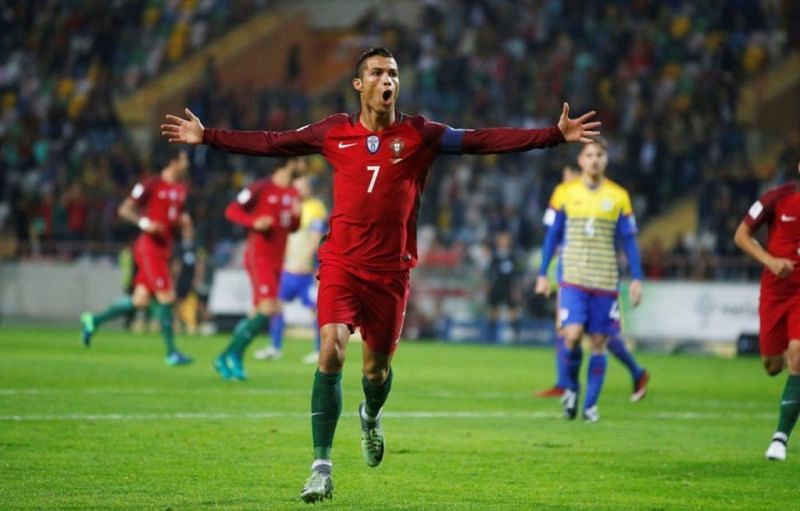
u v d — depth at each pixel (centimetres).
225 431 2755
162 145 8856
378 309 1981
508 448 2617
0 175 9044
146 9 10644
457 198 8150
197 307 7350
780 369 2698
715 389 4378
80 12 10469
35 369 4244
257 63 10525
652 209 8100
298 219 4150
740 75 8806
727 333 6706
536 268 7244
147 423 2859
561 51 9094
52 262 7869
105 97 9681
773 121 8800
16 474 2119
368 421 2091
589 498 2025
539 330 7156
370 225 1959
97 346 5625
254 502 1900
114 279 7619
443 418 3188
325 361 1909
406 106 9144
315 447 1898
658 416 3397
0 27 10625
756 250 2572
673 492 2103
